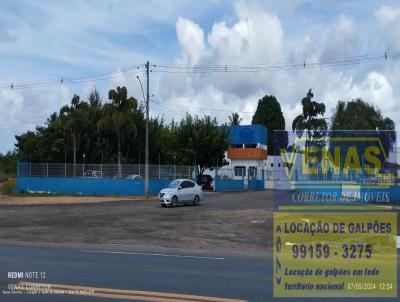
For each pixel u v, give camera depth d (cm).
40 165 5069
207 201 3928
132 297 900
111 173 4891
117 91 5175
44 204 3725
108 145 5884
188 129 6412
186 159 6294
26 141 6025
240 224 2341
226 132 6969
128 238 1908
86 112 5850
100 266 1229
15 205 3634
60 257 1378
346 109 7125
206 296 912
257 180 6894
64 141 5828
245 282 1041
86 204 3734
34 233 2055
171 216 2759
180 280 1056
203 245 1722
